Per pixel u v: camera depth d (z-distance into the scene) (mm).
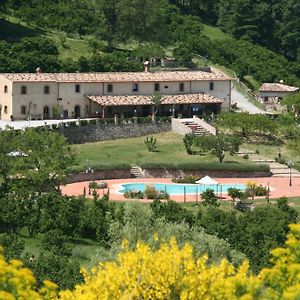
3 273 62125
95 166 186125
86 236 132500
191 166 192625
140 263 65938
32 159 154750
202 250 102000
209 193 163000
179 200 168500
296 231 65750
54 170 154750
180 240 105438
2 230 132875
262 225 123125
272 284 62844
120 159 196875
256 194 175625
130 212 114875
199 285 65500
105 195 150250
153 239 101188
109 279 65625
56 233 122812
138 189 178875
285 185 188625
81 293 66062
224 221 128375
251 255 114812
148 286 65375
